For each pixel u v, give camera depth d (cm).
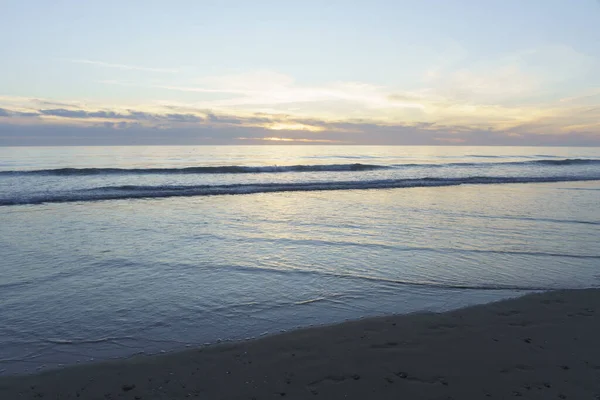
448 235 928
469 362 376
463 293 575
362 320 471
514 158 5097
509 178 2389
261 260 722
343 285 603
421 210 1291
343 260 727
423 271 670
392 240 877
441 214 1214
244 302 535
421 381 345
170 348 410
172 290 574
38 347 409
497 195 1695
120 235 899
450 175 2645
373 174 2625
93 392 332
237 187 1814
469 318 477
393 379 348
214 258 730
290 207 1330
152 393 331
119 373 360
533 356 388
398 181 2152
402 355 390
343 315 498
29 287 577
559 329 448
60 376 354
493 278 640
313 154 5766
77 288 577
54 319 475
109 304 521
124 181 2012
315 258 738
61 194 1511
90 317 482
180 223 1041
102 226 993
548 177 2481
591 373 358
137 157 4462
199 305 523
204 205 1356
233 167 2584
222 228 984
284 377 353
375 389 334
